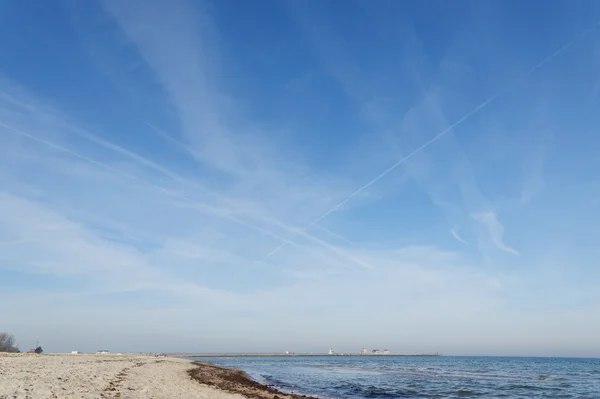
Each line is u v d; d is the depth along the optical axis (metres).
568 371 93.62
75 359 58.97
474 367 113.75
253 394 31.30
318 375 68.50
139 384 28.86
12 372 28.69
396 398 35.47
